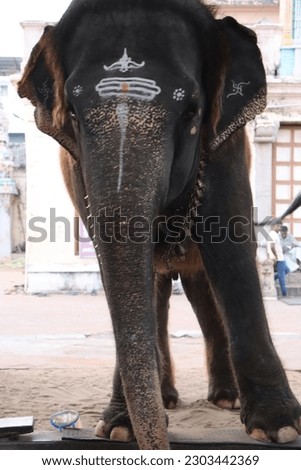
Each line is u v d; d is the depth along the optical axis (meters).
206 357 5.49
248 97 3.54
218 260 3.83
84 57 3.21
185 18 3.36
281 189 16.61
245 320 3.80
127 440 3.80
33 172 15.92
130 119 2.96
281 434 3.68
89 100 3.05
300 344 9.27
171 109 3.06
